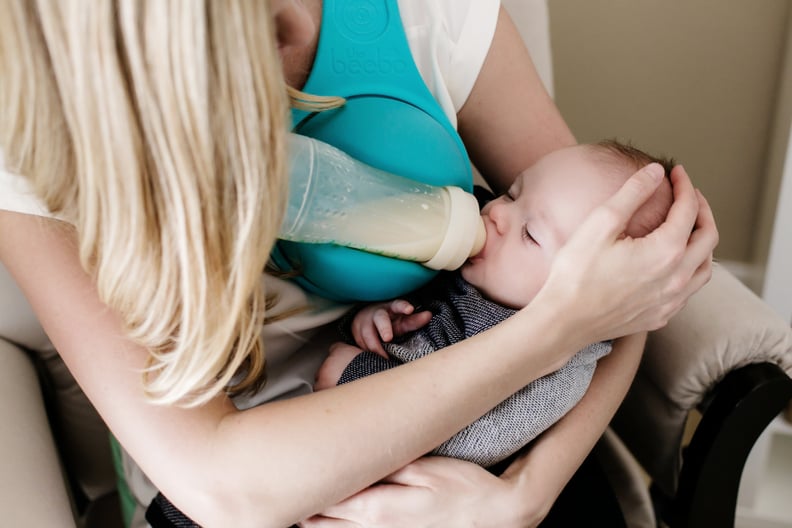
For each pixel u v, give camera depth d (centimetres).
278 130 54
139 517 84
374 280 69
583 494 84
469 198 71
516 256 75
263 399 76
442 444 67
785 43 131
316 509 60
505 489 65
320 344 82
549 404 68
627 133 148
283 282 72
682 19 134
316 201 62
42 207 59
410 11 79
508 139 89
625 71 142
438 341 72
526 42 106
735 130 142
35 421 78
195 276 54
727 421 78
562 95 147
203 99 50
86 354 59
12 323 85
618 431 105
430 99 76
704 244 69
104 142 50
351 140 70
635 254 65
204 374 57
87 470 101
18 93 50
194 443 58
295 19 60
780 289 117
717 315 84
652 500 109
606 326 67
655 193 71
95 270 58
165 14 47
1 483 65
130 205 52
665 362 86
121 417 59
